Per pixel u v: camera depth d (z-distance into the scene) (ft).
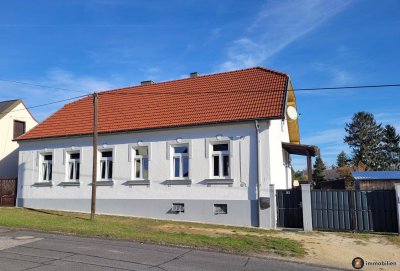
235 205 63.57
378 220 56.85
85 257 36.04
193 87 81.00
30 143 85.40
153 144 71.82
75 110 88.58
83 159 78.48
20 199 84.48
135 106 81.05
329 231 57.62
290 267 35.86
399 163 246.47
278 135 71.05
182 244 43.50
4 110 105.81
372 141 255.29
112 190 74.28
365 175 101.35
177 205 68.13
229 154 65.21
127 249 40.50
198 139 67.87
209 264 35.19
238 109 67.41
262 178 62.28
